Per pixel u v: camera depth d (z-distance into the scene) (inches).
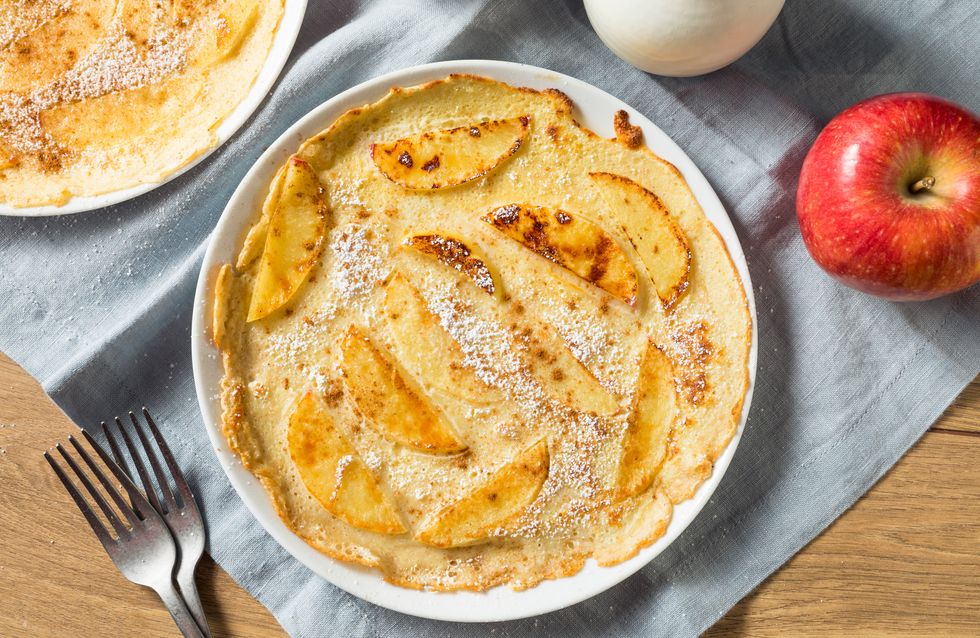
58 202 27.6
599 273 27.2
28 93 28.0
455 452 27.1
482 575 26.9
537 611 26.8
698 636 27.9
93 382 27.9
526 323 27.3
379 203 27.2
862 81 28.2
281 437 27.0
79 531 28.1
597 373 27.3
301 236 27.0
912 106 25.6
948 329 28.0
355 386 27.0
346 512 26.7
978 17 28.0
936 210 25.4
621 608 28.0
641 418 27.1
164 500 27.8
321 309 27.1
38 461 28.2
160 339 28.1
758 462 28.1
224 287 26.6
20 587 28.0
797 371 28.2
